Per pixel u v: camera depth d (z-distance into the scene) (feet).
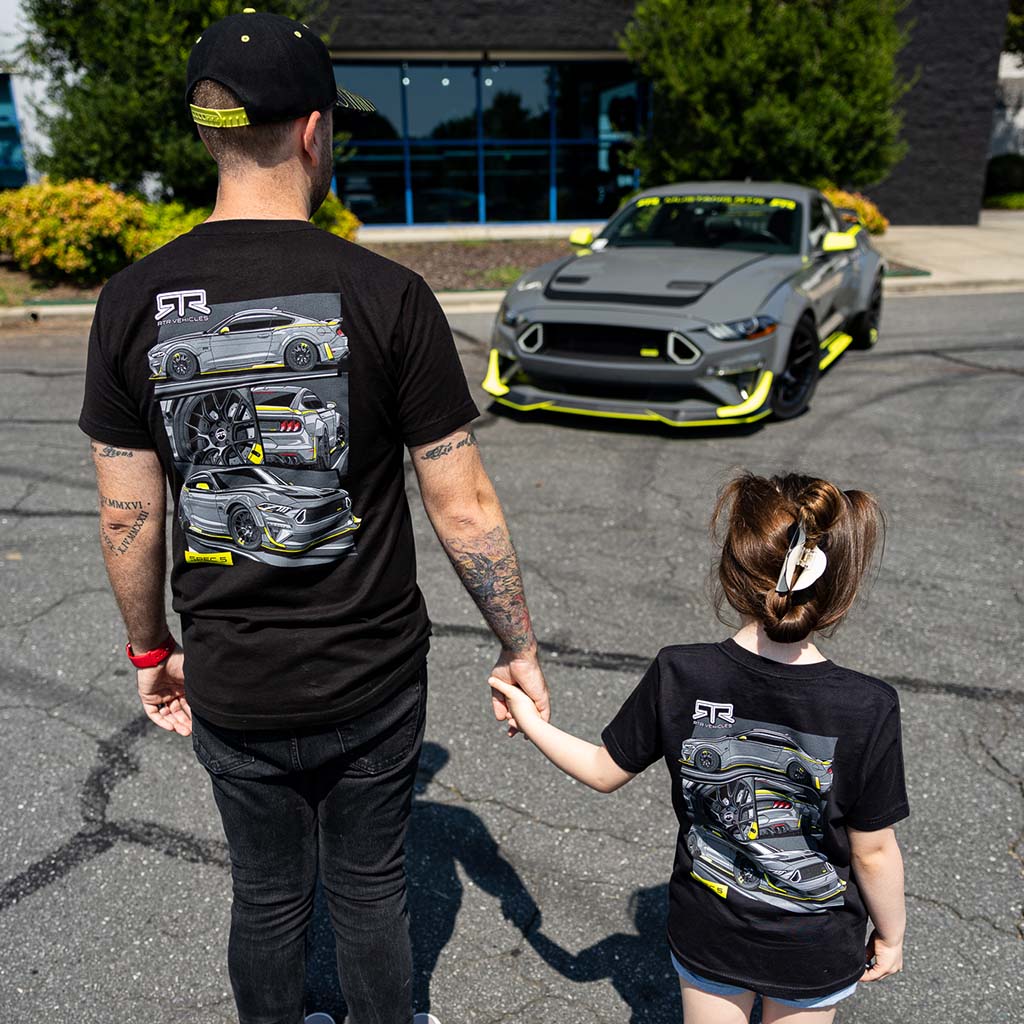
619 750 5.47
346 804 5.52
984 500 16.48
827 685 4.92
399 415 5.10
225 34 4.83
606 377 19.58
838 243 23.12
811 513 4.83
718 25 40.32
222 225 4.98
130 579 5.46
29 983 7.39
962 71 54.90
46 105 43.45
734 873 5.18
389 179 52.13
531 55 50.03
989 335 29.14
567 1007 7.20
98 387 5.04
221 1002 7.25
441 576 14.10
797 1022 5.36
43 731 10.46
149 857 8.70
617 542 15.01
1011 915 7.95
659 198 25.99
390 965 5.78
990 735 10.27
